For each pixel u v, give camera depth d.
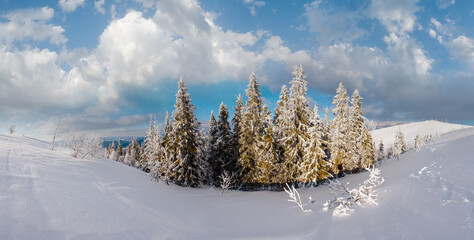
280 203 16.88
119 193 12.58
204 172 29.77
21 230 5.42
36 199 7.28
